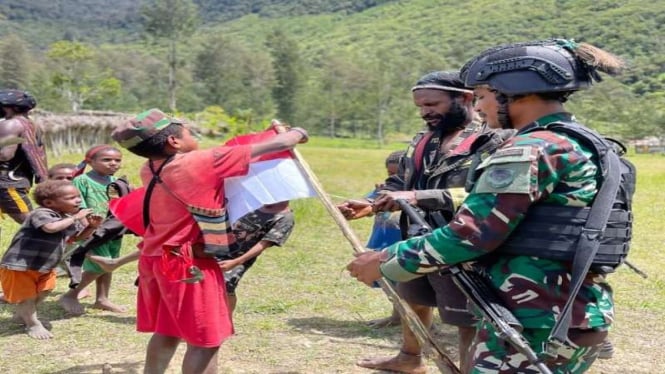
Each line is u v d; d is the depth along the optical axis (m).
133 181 13.77
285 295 6.57
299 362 4.77
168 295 3.56
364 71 93.44
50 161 19.27
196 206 3.47
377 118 88.12
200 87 95.94
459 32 140.50
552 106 2.66
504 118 2.72
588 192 2.51
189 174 3.46
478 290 2.62
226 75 95.56
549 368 2.62
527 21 133.25
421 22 163.62
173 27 89.56
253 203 3.58
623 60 2.75
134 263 7.62
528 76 2.60
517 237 2.56
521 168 2.46
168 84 97.62
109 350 4.96
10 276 5.11
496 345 2.67
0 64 91.31
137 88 95.56
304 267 7.77
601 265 2.54
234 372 4.59
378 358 4.64
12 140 6.42
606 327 2.64
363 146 68.06
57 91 74.56
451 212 3.69
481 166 2.61
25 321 5.21
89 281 5.77
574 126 2.57
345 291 6.75
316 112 90.81
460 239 2.54
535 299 2.56
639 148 55.31
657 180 20.45
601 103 72.56
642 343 5.30
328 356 4.89
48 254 5.14
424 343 3.03
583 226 2.50
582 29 118.12
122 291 6.55
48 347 4.99
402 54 136.75
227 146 3.69
